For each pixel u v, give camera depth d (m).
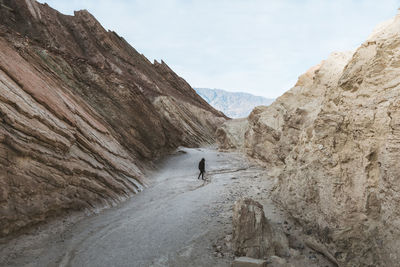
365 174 6.21
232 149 31.88
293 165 10.03
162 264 6.65
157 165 21.61
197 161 24.33
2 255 6.16
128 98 20.53
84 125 13.02
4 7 29.33
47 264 6.27
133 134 19.78
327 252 6.66
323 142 7.97
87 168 10.70
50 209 8.19
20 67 10.89
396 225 5.00
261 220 7.53
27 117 8.40
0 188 6.71
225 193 13.59
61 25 44.09
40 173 8.10
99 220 9.35
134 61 56.19
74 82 18.03
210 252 7.32
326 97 8.58
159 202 12.12
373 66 6.79
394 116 5.45
